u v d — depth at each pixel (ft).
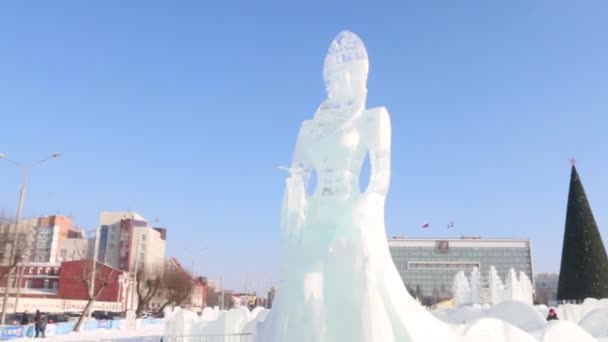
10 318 151.94
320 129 36.14
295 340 30.81
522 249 440.04
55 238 393.50
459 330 34.81
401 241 447.83
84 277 175.94
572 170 111.75
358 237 32.35
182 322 56.08
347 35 37.22
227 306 406.21
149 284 236.63
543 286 497.87
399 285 33.30
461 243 444.55
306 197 35.76
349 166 35.29
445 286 433.48
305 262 33.24
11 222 141.18
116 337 102.17
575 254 106.32
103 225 408.46
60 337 107.24
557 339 39.60
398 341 31.42
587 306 81.35
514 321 55.26
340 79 36.27
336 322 30.27
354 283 30.55
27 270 273.13
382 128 34.47
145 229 404.77
